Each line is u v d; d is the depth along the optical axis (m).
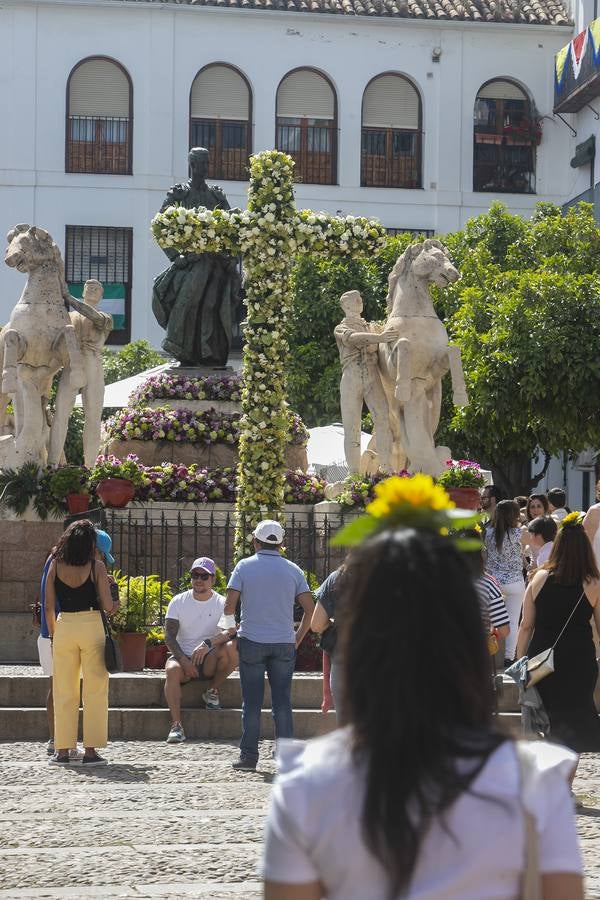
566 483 41.72
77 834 8.07
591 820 8.68
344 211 44.00
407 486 2.60
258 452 16.25
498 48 44.34
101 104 43.00
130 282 42.88
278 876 2.41
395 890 2.35
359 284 36.97
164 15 43.12
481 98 44.50
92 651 10.84
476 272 33.62
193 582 12.39
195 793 9.60
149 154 43.00
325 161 44.09
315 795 2.41
